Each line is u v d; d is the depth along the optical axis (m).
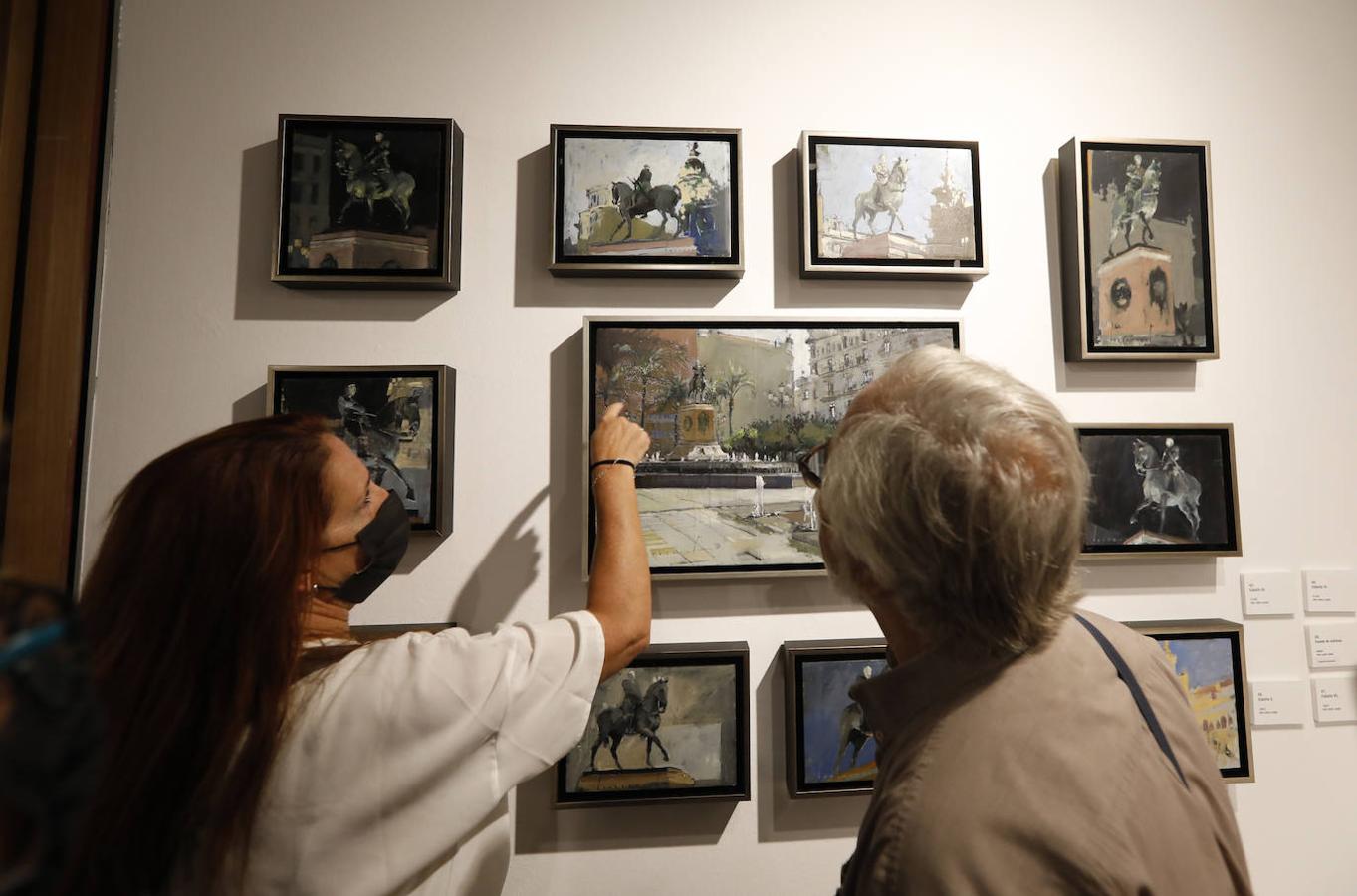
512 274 1.08
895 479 0.52
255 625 0.54
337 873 0.54
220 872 0.51
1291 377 1.17
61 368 0.97
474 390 1.06
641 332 1.06
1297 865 1.11
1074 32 1.19
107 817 0.50
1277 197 1.20
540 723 0.63
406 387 1.02
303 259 1.01
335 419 1.01
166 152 1.04
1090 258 1.12
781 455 1.07
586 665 0.67
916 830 0.46
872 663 1.06
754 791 1.06
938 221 1.11
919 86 1.16
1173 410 1.15
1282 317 1.18
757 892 1.05
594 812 1.04
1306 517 1.16
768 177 1.12
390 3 1.09
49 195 0.98
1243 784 1.12
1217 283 1.16
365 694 0.57
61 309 0.98
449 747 0.58
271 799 0.54
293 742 0.55
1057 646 0.55
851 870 0.53
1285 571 1.15
